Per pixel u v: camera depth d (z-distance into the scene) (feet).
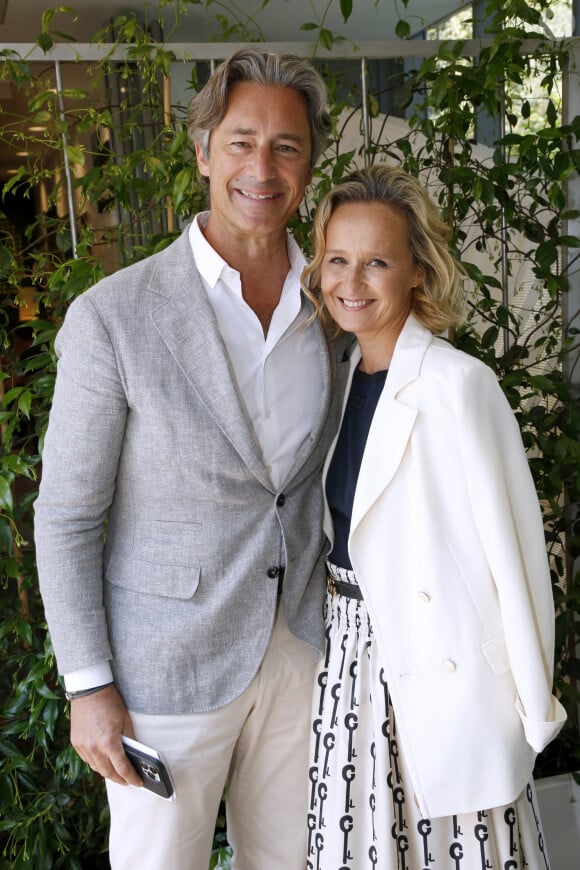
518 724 4.52
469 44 7.11
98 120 6.95
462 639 4.44
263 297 4.91
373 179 4.59
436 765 4.50
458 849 4.69
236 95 4.49
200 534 4.58
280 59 4.51
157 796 4.72
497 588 4.39
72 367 4.38
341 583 4.91
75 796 7.23
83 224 7.07
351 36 13.16
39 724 6.61
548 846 7.57
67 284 6.13
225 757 4.91
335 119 7.01
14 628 6.59
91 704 4.52
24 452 6.68
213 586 4.63
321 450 4.92
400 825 4.71
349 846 4.81
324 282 4.67
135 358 4.34
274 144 4.53
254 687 4.89
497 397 4.47
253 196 4.58
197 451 4.43
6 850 7.14
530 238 7.39
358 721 4.79
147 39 6.79
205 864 5.08
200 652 4.64
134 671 4.63
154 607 4.62
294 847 5.44
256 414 4.73
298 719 5.18
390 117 8.37
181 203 6.63
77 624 4.49
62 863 7.18
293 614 4.85
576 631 7.93
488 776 4.47
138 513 4.66
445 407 4.41
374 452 4.52
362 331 4.67
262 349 4.72
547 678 4.47
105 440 4.43
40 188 10.68
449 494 4.43
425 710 4.52
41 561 4.53
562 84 7.50
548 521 7.80
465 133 7.25
